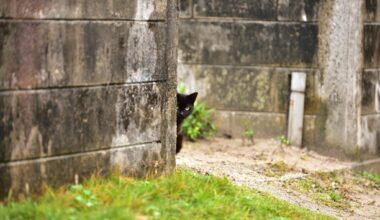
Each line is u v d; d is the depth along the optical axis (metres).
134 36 9.33
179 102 12.36
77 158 8.80
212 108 15.95
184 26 15.83
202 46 15.84
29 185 8.31
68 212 7.67
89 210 7.90
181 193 8.97
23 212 7.58
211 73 15.86
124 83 9.27
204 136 15.84
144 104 9.55
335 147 15.41
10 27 8.00
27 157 8.27
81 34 8.70
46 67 8.38
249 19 15.59
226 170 12.91
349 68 15.19
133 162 9.49
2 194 8.07
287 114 15.66
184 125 15.53
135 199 8.28
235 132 15.91
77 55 8.68
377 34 15.60
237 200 9.46
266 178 13.00
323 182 13.69
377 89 15.78
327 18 15.29
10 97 8.06
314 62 15.47
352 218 11.66
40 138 8.38
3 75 7.98
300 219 10.02
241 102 15.84
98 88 8.95
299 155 15.00
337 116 15.37
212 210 8.72
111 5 8.98
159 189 8.80
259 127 15.83
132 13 9.25
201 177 9.97
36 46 8.26
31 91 8.26
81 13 8.66
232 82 15.83
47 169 8.48
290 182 13.11
